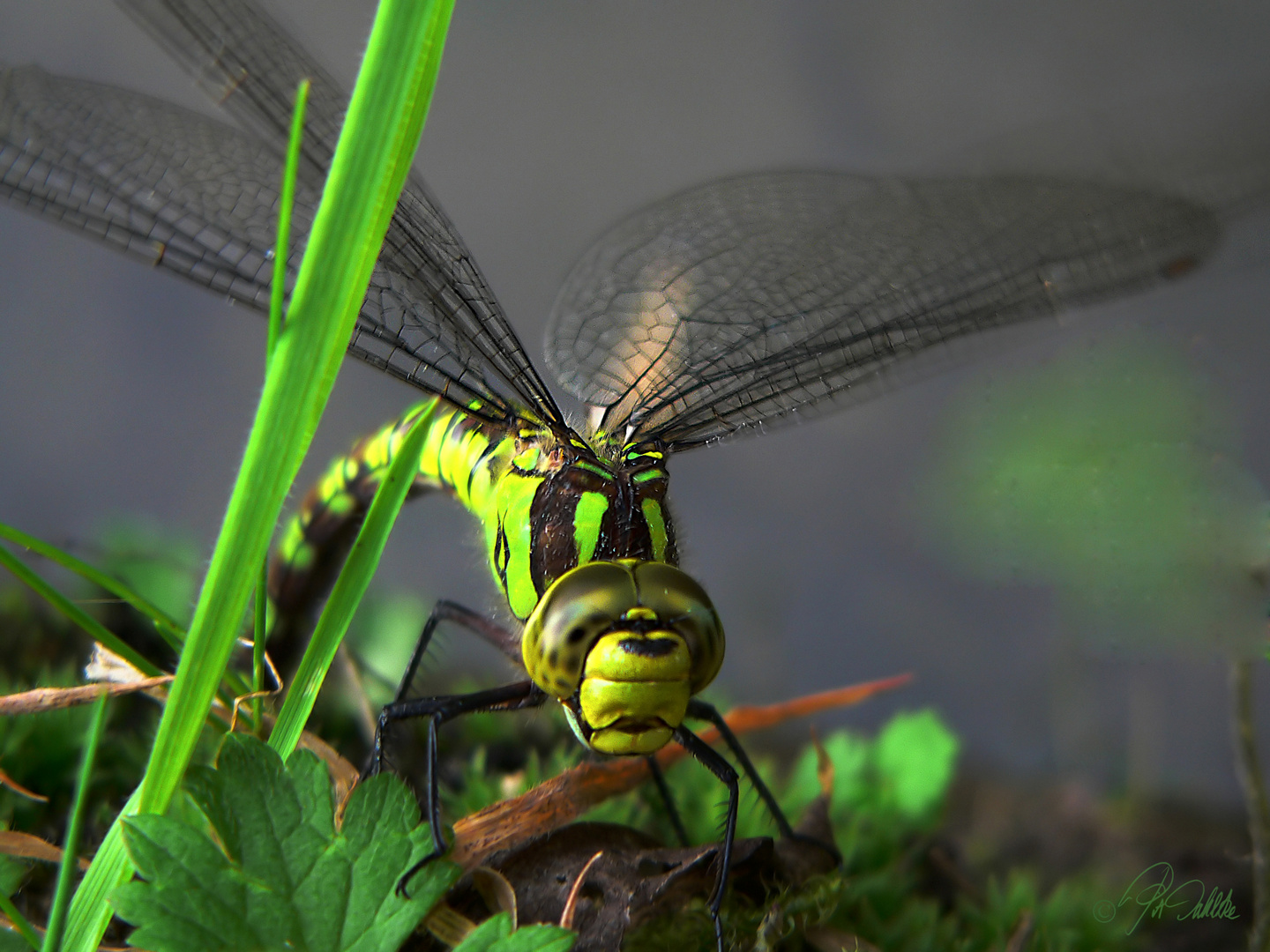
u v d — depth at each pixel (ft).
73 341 0.86
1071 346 0.46
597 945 0.39
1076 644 0.56
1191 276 0.48
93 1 0.92
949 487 0.46
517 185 0.89
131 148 0.44
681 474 0.81
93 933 0.37
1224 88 0.50
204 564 0.42
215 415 0.84
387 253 0.44
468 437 0.47
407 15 0.36
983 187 0.50
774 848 0.42
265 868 0.37
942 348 0.48
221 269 0.43
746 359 0.48
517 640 0.44
